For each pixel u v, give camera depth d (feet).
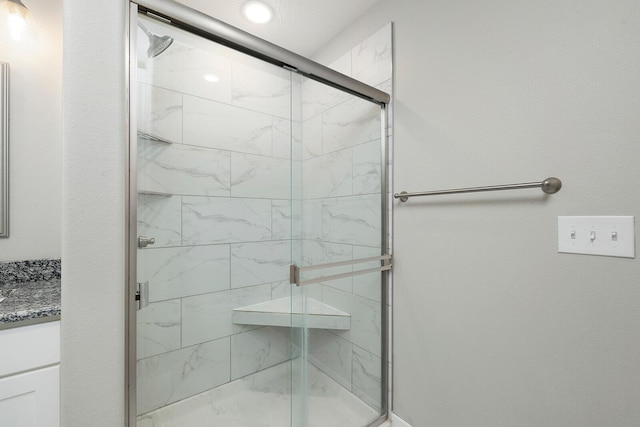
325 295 4.03
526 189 2.94
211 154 3.10
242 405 3.39
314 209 3.94
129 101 2.31
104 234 2.03
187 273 2.97
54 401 3.18
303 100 3.81
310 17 4.95
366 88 4.21
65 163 1.91
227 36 2.99
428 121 3.89
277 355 3.68
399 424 4.31
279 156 3.64
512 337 3.06
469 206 3.43
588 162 2.54
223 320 3.25
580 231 2.58
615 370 2.41
